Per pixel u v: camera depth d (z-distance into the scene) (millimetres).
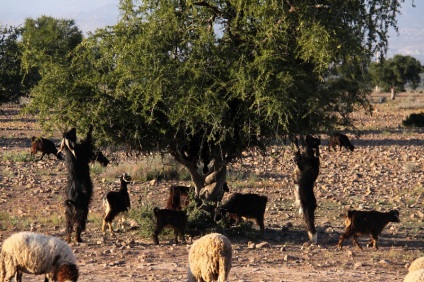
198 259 14414
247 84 19891
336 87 21578
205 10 22047
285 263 19500
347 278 17625
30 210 27250
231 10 21953
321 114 21797
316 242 22516
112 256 19797
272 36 20344
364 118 81125
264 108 20688
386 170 41219
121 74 20906
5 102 57531
